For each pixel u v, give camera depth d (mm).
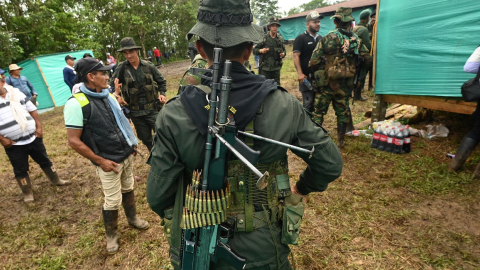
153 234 2893
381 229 2609
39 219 3338
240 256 1025
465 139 3217
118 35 30891
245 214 1046
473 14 3350
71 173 4645
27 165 3754
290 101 1040
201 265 1044
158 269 2449
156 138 1057
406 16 4047
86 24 23031
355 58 3930
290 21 23859
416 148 4066
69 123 2293
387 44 4402
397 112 5281
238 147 912
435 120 4930
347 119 4129
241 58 1047
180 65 26359
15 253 2822
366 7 15781
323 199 3111
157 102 4031
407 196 3033
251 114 957
